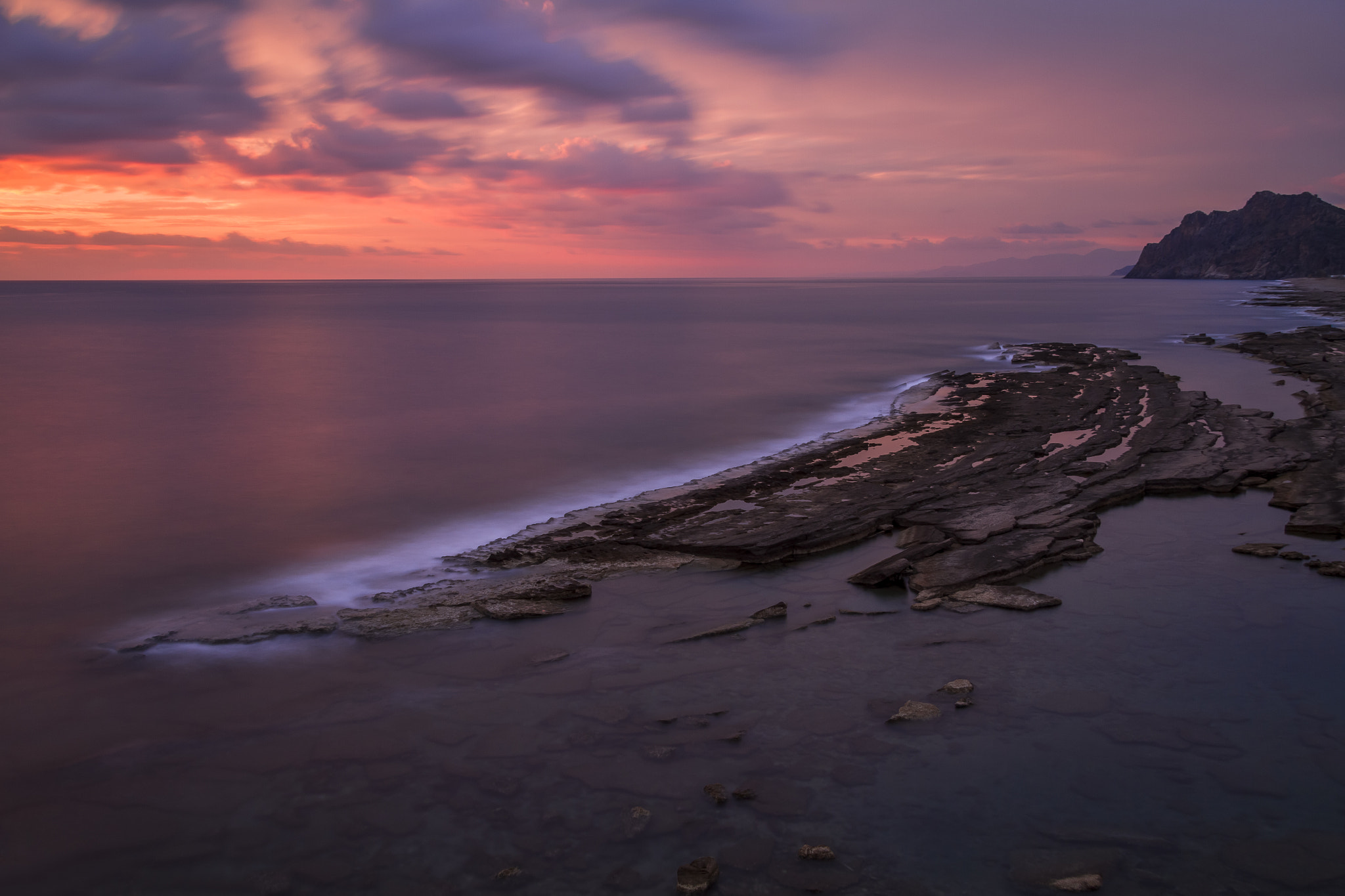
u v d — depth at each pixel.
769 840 7.12
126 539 15.81
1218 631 11.12
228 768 8.27
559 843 7.14
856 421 28.20
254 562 14.55
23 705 9.53
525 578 13.23
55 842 7.24
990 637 11.04
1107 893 6.45
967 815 7.42
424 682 9.97
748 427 27.28
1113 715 9.05
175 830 7.38
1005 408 28.70
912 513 16.19
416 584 13.37
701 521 16.12
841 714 9.16
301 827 7.39
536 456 23.09
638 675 10.12
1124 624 11.38
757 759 8.29
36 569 14.20
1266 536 15.02
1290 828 7.18
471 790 7.87
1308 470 18.73
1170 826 7.23
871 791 7.77
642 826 7.33
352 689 9.81
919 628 11.39
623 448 24.02
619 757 8.38
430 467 21.80
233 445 24.58
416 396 33.97
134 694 9.76
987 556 13.76
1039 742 8.55
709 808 7.55
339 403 32.31
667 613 12.00
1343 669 10.01
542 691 9.73
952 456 21.47
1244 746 8.41
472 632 11.35
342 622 11.62
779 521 15.76
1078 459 20.58
